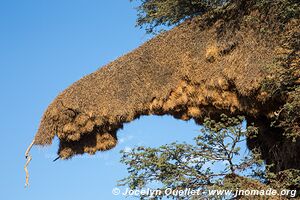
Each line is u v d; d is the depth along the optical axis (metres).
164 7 18.08
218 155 13.80
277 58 14.23
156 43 17.33
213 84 15.73
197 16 17.02
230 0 16.45
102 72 17.98
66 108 17.88
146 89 16.95
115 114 17.27
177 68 16.55
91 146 17.95
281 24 15.12
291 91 14.19
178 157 13.87
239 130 13.59
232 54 15.72
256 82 14.89
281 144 15.85
